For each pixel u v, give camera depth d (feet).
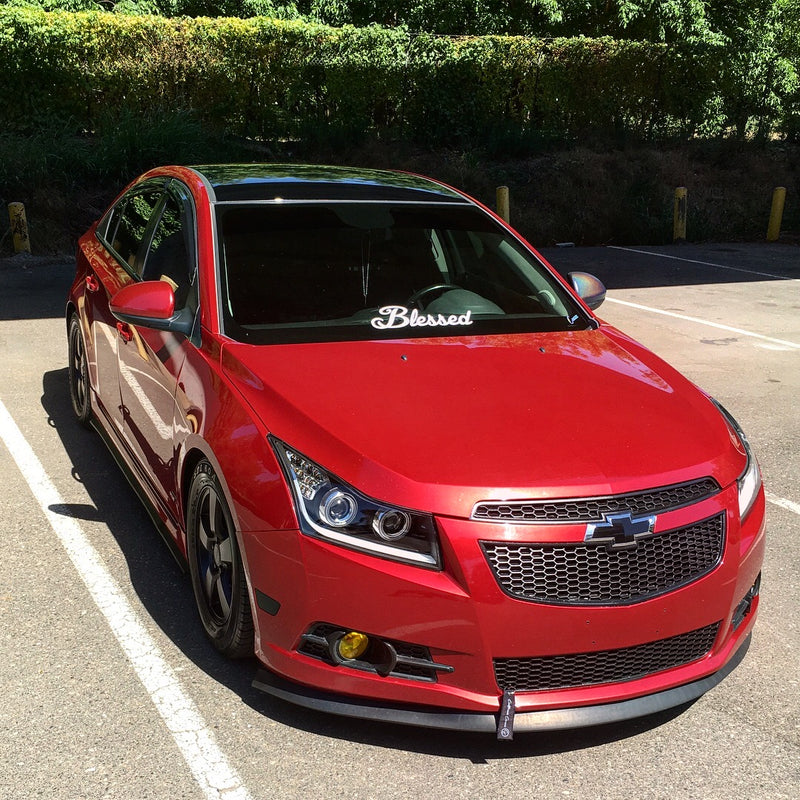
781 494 16.48
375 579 8.40
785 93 72.13
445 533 8.41
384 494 8.55
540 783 8.69
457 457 8.89
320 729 9.31
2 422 18.04
